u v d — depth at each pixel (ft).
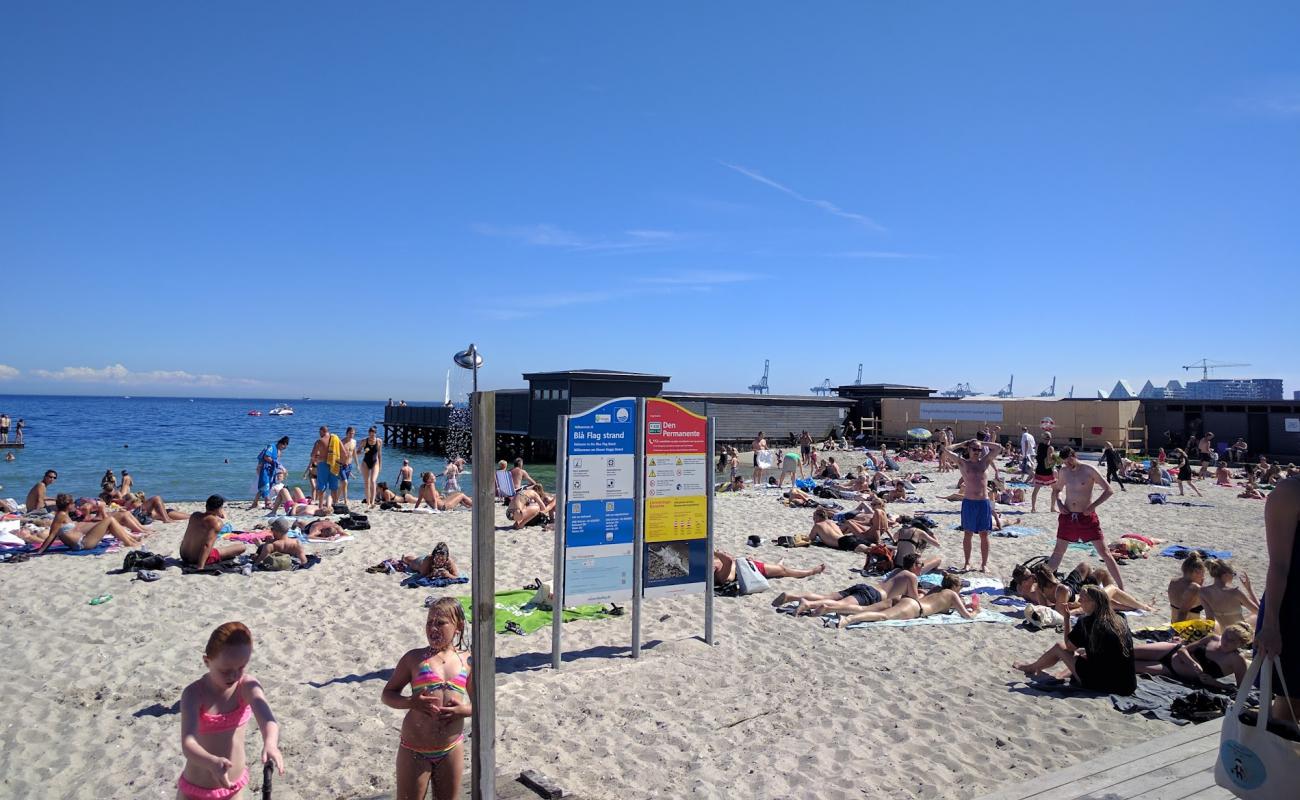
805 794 15.30
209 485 82.64
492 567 13.37
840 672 22.63
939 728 18.54
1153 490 77.56
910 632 26.89
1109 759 14.38
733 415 128.36
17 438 131.13
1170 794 12.88
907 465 102.47
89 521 39.81
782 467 76.64
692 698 20.54
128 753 16.96
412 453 154.10
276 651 23.85
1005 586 33.01
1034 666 22.49
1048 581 29.60
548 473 106.83
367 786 15.64
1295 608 9.77
